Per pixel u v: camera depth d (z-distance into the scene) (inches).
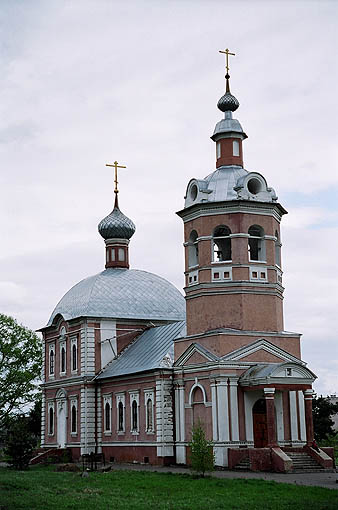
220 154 2222.0
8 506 1251.8
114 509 1237.1
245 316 2038.6
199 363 2042.3
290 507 1229.1
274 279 2096.5
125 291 2810.0
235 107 2266.2
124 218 3004.4
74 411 2719.0
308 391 1952.5
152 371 2218.3
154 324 2768.2
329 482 1582.2
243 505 1263.5
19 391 3142.2
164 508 1244.5
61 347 2866.6
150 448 2220.7
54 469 2182.6
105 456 2514.8
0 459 2842.0
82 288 2871.6
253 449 1843.0
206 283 2078.0
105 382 2571.4
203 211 2101.4
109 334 2694.4
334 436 3031.5
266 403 1883.6
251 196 2094.0
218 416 1941.4
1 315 3176.7
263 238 2112.5
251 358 1995.6
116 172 3073.3
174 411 2161.7
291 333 2084.2
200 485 1526.8
